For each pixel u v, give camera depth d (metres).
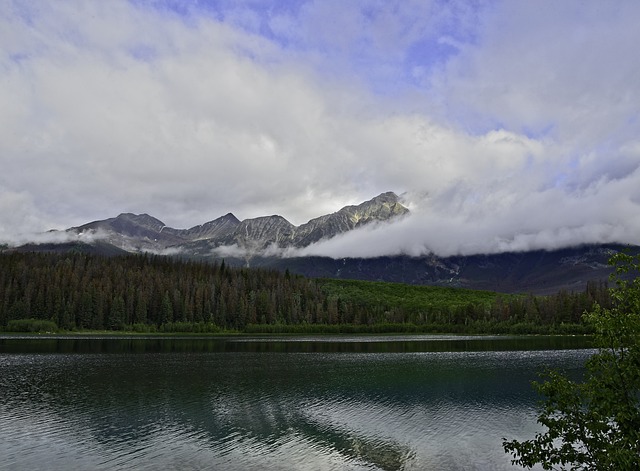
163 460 37.97
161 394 64.50
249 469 36.38
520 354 122.50
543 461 23.22
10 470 35.38
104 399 60.62
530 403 60.88
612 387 21.69
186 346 144.88
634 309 21.53
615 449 19.97
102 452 39.69
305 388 71.06
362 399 63.25
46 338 165.38
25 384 70.44
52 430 45.97
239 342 167.12
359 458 39.44
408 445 43.06
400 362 104.88
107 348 131.12
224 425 48.94
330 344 159.75
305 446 42.31
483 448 42.34
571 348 141.12
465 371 90.12
